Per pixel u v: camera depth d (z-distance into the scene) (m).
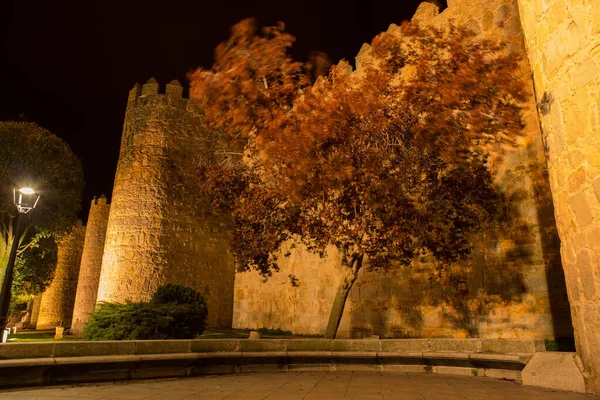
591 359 4.43
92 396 4.70
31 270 24.75
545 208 8.81
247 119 11.46
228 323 19.08
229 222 12.64
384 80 9.33
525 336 8.62
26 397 4.61
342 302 9.15
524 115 9.45
